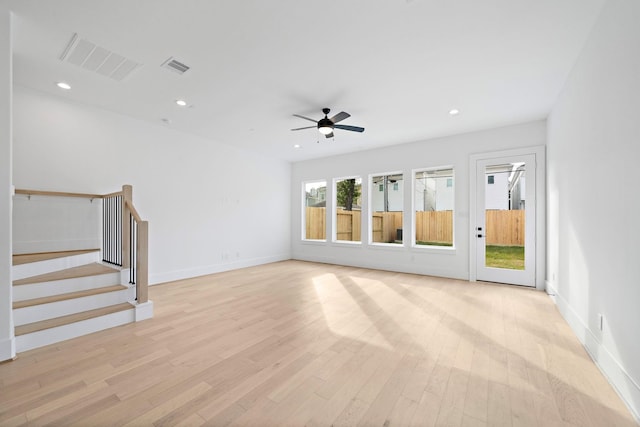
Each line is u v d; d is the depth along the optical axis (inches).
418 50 100.2
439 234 262.8
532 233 168.6
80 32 90.8
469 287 171.3
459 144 193.6
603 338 79.9
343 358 86.0
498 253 180.5
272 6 79.6
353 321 116.6
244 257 240.5
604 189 80.2
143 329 107.3
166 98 140.2
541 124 165.6
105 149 156.9
